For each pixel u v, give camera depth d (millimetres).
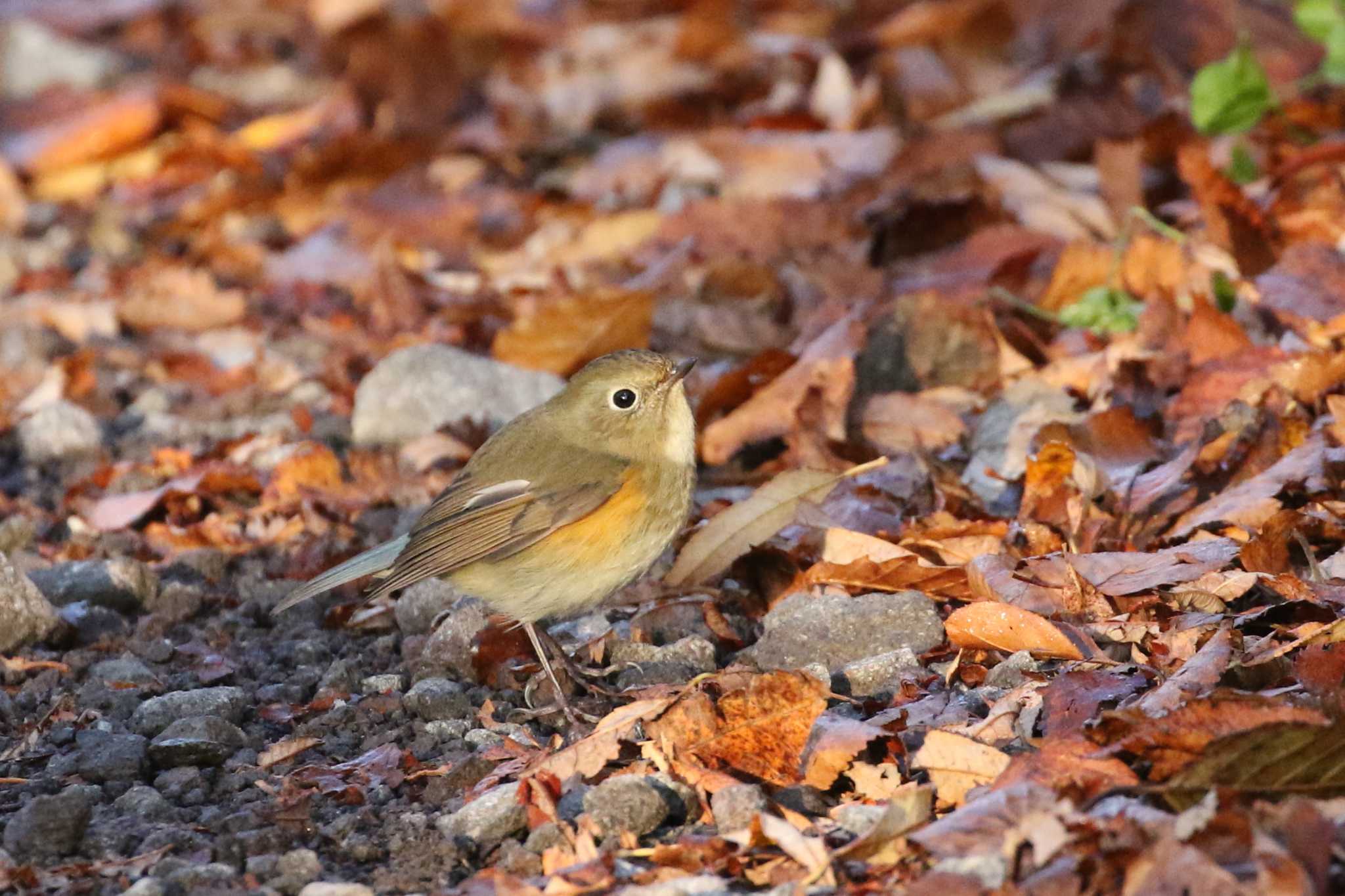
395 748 8266
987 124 16531
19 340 15828
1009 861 6227
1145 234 13648
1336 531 8867
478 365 13102
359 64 22062
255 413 14172
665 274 14586
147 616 10320
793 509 9742
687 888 6594
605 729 7777
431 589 10102
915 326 12344
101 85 23984
